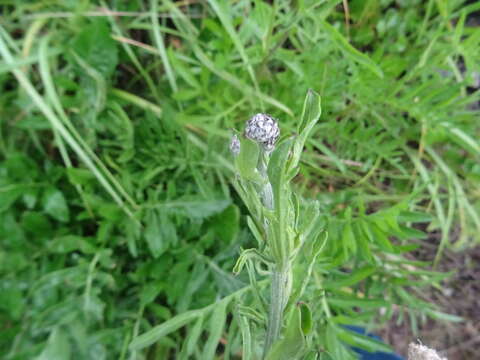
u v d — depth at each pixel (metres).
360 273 0.29
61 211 0.32
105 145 0.36
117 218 0.33
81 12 0.34
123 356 0.30
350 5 0.41
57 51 0.33
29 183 0.32
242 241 0.34
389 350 0.28
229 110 0.34
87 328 0.31
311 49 0.36
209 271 0.33
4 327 0.31
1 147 0.34
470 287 0.45
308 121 0.13
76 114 0.35
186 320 0.23
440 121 0.35
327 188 0.41
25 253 0.31
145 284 0.34
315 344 0.30
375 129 0.37
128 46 0.35
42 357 0.28
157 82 0.40
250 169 0.12
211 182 0.36
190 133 0.37
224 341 0.36
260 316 0.18
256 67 0.37
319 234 0.16
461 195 0.40
